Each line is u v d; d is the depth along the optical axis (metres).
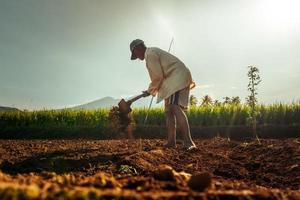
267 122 13.34
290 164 5.61
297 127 12.70
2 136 13.13
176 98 6.97
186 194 2.74
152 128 13.05
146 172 4.99
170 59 7.09
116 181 3.18
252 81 10.46
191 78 7.21
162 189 2.96
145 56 7.16
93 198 2.47
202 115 13.58
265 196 2.96
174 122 7.25
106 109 14.10
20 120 14.08
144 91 7.37
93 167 5.42
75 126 13.66
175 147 7.18
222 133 12.84
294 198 3.15
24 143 8.63
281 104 13.45
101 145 7.88
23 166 5.49
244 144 7.56
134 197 2.57
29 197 2.32
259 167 5.74
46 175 3.42
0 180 2.76
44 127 13.71
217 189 3.23
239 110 13.43
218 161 5.97
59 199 2.37
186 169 5.37
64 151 6.36
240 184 4.16
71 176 3.36
